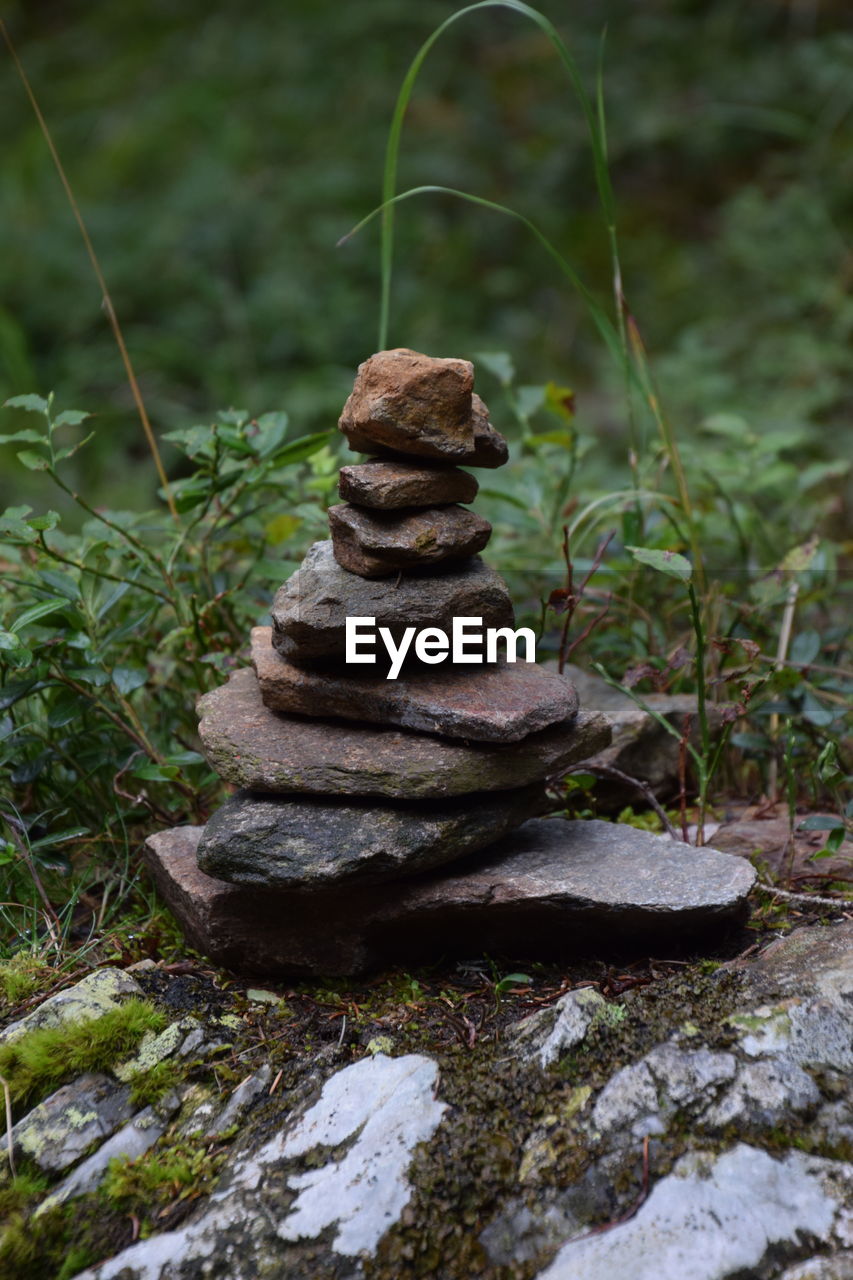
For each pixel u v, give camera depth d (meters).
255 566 2.65
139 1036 1.85
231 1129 1.72
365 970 2.00
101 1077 1.80
